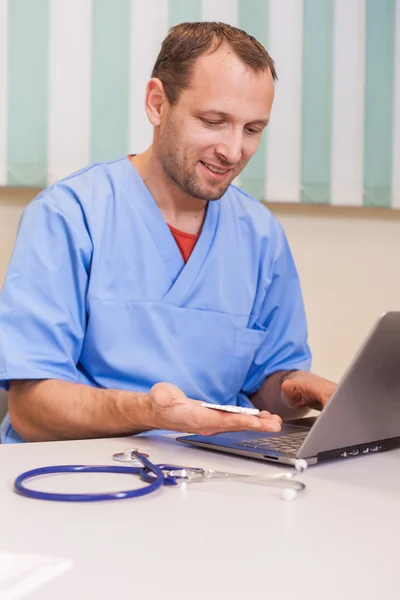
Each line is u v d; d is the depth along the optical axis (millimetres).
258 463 862
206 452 918
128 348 1314
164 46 1298
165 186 1354
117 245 1316
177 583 487
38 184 1765
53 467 768
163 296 1340
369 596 472
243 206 1492
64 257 1277
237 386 1474
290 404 1345
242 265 1443
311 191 2000
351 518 643
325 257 2105
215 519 627
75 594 469
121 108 1817
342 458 896
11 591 477
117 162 1389
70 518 620
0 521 608
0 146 1736
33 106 1754
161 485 728
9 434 1317
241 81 1210
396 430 963
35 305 1233
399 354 861
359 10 2039
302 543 570
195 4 1873
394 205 2092
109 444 944
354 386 839
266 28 1950
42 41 1752
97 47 1791
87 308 1302
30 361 1189
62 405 1131
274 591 476
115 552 542
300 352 1563
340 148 2029
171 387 927
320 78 2004
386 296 2174
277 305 1539
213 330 1390
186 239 1385
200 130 1241
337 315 2131
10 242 1817
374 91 2061
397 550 560
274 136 1963
